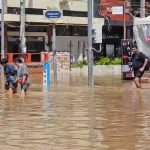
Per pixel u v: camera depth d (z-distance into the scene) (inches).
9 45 3715.6
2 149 733.9
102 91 1659.7
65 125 946.7
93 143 775.1
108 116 1061.8
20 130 895.7
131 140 798.5
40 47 3863.2
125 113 1107.9
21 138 820.0
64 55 2972.4
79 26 4114.2
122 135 840.9
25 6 3713.1
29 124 962.1
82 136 833.5
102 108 1197.7
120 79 2277.3
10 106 1250.0
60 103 1307.8
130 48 2208.4
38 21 3779.5
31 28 3804.1
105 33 4244.6
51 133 863.7
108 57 3548.2
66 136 835.4
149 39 2213.3
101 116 1062.4
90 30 1829.5
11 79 1578.5
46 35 3870.6
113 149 731.4
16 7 3698.3
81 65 3093.0
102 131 879.7
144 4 4133.9
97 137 824.3
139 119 1017.5
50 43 3865.7
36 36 3841.0
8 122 989.2
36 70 2783.0
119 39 4306.1
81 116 1064.2
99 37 4138.8
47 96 1492.4
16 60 1567.4
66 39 4025.6
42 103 1310.3
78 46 4119.1
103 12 4224.9
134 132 868.6
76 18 4020.7
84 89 1745.8
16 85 1583.4
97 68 2984.7
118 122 979.9
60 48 3981.3
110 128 909.8
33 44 3836.1
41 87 1835.6
